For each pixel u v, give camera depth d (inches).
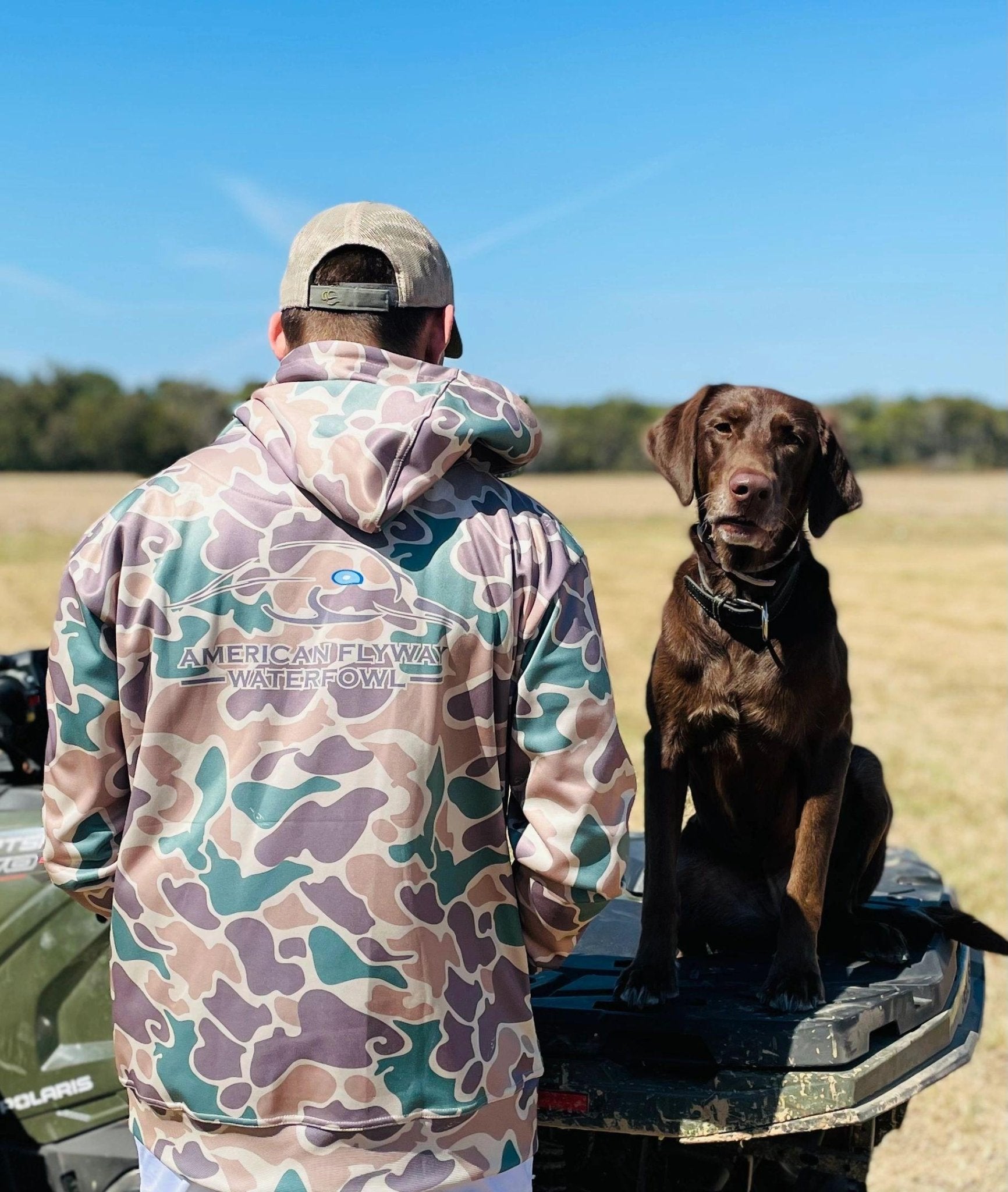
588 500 2212.1
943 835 243.3
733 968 95.3
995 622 736.3
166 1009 60.7
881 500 2228.1
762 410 102.3
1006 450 3430.1
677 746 100.2
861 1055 79.7
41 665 109.7
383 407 61.5
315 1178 59.2
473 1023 62.2
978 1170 134.6
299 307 66.0
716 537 96.1
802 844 93.7
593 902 64.4
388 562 61.4
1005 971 185.6
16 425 2674.7
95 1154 98.3
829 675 96.5
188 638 60.5
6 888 99.8
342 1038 59.2
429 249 66.9
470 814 62.6
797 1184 90.6
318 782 59.7
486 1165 62.2
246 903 59.4
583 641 63.9
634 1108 77.8
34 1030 99.0
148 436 2687.0
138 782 61.1
